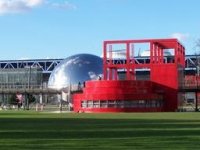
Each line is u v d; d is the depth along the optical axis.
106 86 109.38
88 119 57.25
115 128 35.09
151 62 124.44
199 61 156.12
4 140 23.72
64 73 172.75
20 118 61.75
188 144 21.19
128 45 129.50
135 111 108.44
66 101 150.25
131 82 109.00
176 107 121.06
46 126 38.97
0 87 156.75
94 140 23.34
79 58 177.25
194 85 125.69
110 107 108.75
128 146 20.33
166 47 124.50
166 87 121.94
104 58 131.62
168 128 34.69
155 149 19.16
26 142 22.47
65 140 23.44
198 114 80.44
